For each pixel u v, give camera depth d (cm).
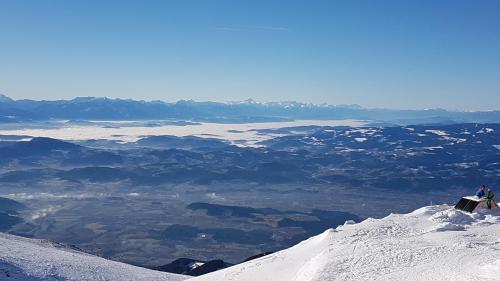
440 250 3362
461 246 3378
